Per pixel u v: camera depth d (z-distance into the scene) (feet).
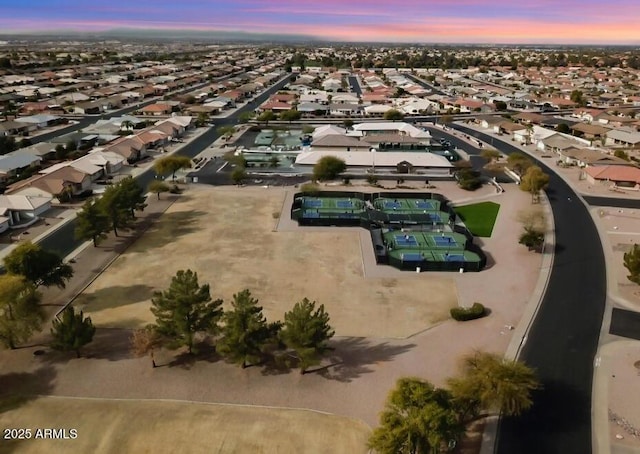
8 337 137.69
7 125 436.35
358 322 158.81
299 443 109.70
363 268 196.54
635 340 150.30
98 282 182.70
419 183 318.86
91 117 539.70
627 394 127.03
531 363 139.33
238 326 130.00
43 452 105.70
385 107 583.99
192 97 625.00
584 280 187.93
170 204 270.46
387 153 351.46
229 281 184.44
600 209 269.23
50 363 136.15
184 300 132.46
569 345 147.74
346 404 122.72
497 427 115.55
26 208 241.76
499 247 219.00
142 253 207.51
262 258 204.23
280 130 486.38
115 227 224.33
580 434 113.80
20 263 153.99
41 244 216.33
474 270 194.70
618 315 164.14
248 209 263.90
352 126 485.97
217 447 107.96
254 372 134.31
